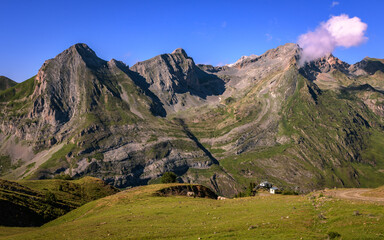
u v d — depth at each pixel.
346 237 40.19
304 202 69.25
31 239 58.84
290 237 42.53
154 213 72.44
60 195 170.50
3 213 109.44
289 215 55.94
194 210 72.56
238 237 45.16
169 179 173.00
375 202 54.41
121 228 58.41
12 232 84.31
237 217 60.22
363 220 44.66
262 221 53.16
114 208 90.81
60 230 64.62
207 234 49.19
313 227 47.62
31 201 132.88
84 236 54.97
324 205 60.25
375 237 38.44
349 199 62.75
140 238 50.19
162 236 50.47
